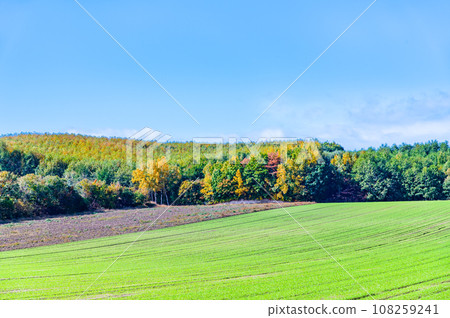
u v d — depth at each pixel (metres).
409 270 12.02
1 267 12.41
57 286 11.36
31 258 12.76
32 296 10.82
